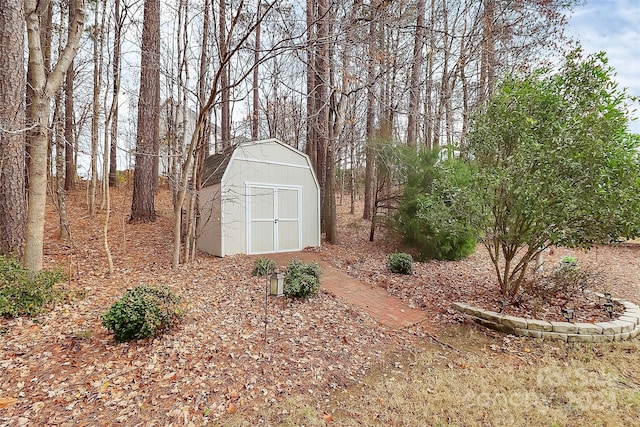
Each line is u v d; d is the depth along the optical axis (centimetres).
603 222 448
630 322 470
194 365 358
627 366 382
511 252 566
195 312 479
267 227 912
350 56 722
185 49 762
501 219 543
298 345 415
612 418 285
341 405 314
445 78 1271
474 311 522
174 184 771
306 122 1195
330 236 1070
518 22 1120
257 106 1445
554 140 464
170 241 895
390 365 393
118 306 393
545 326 459
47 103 496
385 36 906
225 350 391
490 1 1145
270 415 294
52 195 876
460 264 862
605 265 815
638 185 443
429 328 500
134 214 1050
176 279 623
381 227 1089
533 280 576
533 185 471
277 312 502
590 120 475
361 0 672
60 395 304
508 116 554
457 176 664
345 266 812
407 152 999
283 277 502
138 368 347
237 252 851
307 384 343
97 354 367
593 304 543
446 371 376
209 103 621
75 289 532
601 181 439
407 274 747
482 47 1153
